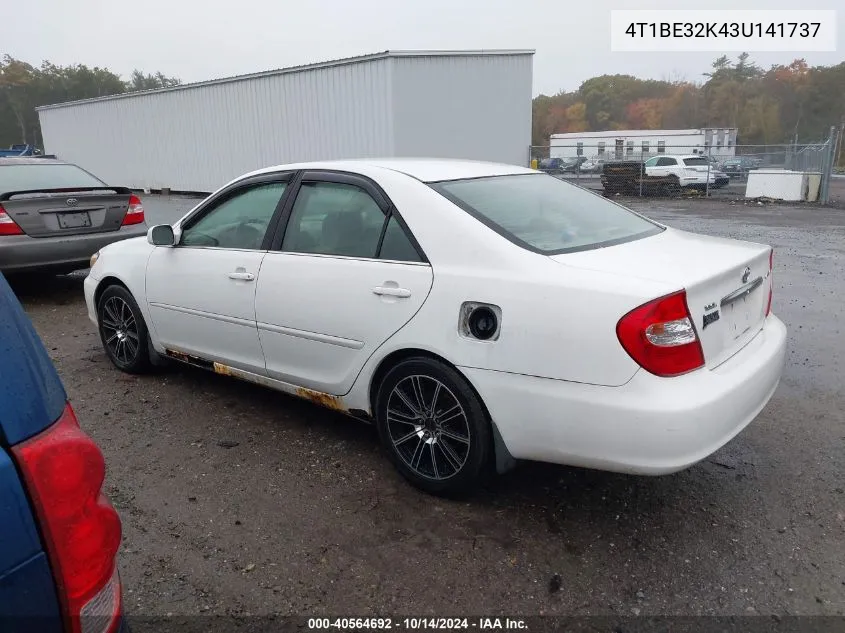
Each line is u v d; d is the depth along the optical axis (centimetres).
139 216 759
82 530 139
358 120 1838
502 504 319
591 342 262
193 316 421
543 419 277
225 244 408
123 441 386
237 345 399
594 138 3775
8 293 147
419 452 326
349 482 340
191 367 511
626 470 264
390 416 334
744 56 8025
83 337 593
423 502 321
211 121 2320
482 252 296
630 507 316
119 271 474
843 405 429
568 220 337
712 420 260
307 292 351
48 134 3241
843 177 3497
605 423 262
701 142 3575
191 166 2448
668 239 342
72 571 137
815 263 934
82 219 704
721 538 292
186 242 432
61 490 134
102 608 146
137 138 2664
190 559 279
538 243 302
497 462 300
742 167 2562
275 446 380
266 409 432
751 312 320
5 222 653
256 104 2133
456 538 293
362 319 328
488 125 1878
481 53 1816
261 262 376
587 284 267
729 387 270
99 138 2870
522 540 291
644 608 250
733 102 7656
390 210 330
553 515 310
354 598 256
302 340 359
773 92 7512
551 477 344
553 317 270
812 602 252
